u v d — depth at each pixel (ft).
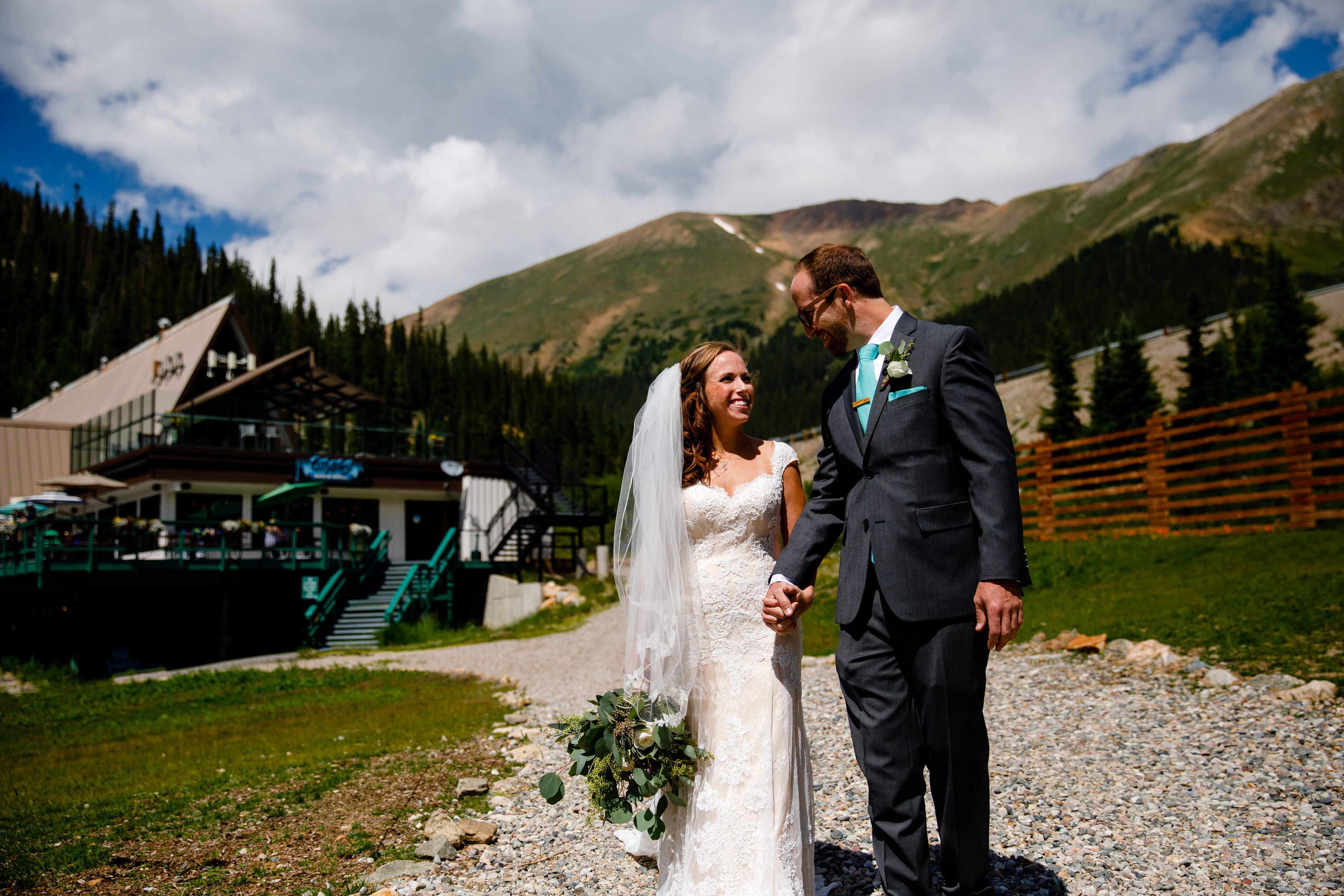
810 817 9.76
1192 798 12.92
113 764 23.85
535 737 22.15
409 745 22.40
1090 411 151.33
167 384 96.73
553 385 303.48
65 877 13.12
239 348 105.19
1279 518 44.27
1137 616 29.71
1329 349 168.76
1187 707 18.71
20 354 313.53
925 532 8.43
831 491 9.76
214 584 65.72
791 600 9.20
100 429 96.12
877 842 8.75
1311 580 28.71
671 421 10.23
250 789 18.60
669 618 9.65
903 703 8.63
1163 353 199.31
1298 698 18.12
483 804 15.70
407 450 96.17
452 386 279.69
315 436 92.02
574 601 73.82
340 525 74.59
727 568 9.98
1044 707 20.27
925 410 8.61
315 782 18.56
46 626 68.59
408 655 54.85
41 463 103.50
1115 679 22.52
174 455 78.43
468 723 25.49
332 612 71.20
